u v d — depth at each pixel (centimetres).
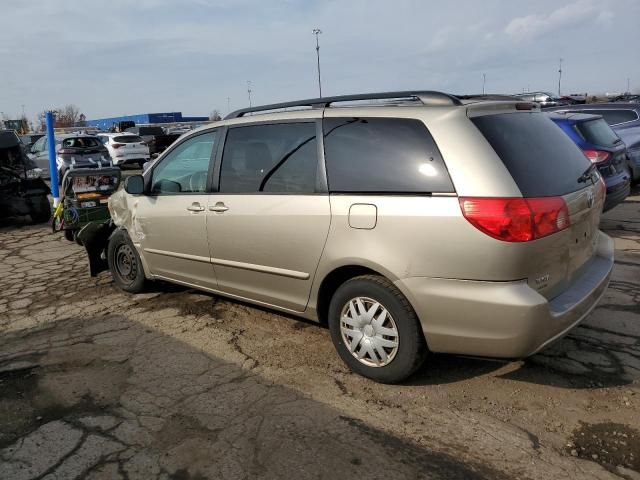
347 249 335
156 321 466
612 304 460
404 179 317
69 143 1750
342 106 363
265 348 404
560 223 304
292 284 377
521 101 352
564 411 308
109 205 555
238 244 404
